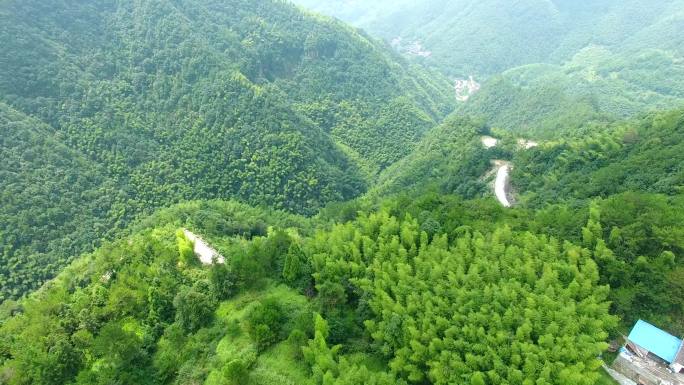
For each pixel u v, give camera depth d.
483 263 47.16
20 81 112.69
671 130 82.19
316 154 128.38
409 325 41.66
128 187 109.00
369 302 45.81
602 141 91.19
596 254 47.06
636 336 41.47
